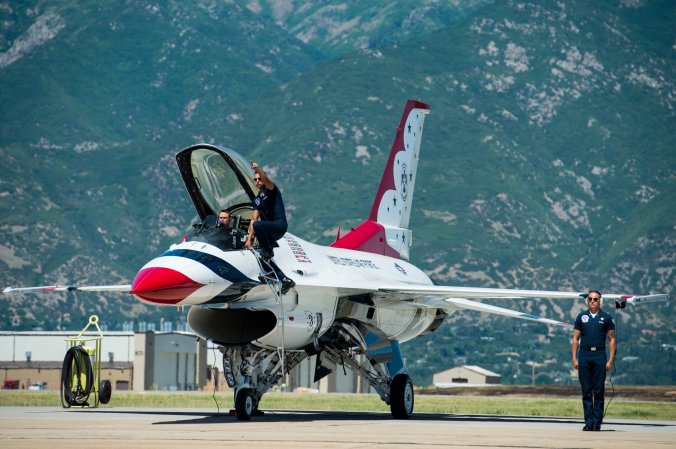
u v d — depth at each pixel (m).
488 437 56.78
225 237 70.25
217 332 73.56
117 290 82.62
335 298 78.44
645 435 60.84
